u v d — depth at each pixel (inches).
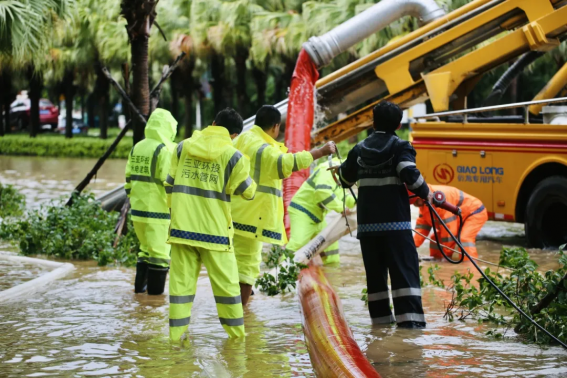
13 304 374.0
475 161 592.7
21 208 780.6
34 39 737.0
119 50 1886.1
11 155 2031.3
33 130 2278.5
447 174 611.2
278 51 1524.4
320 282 393.4
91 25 1926.7
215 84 1918.1
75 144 1973.4
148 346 293.7
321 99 646.5
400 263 324.8
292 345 296.4
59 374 255.6
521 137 564.1
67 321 337.4
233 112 316.2
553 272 307.3
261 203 356.5
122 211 543.2
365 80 641.6
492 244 605.3
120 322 335.9
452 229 510.0
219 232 302.2
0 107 2362.2
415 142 628.7
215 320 343.6
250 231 358.3
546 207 554.9
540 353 283.7
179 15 1765.5
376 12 634.8
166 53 1764.3
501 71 1503.4
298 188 528.4
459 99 645.3
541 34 587.5
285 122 637.3
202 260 307.0
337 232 471.5
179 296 301.7
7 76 2303.2
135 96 568.7
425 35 625.0
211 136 305.6
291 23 1494.8
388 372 257.4
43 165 1611.7
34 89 2247.8
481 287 346.3
